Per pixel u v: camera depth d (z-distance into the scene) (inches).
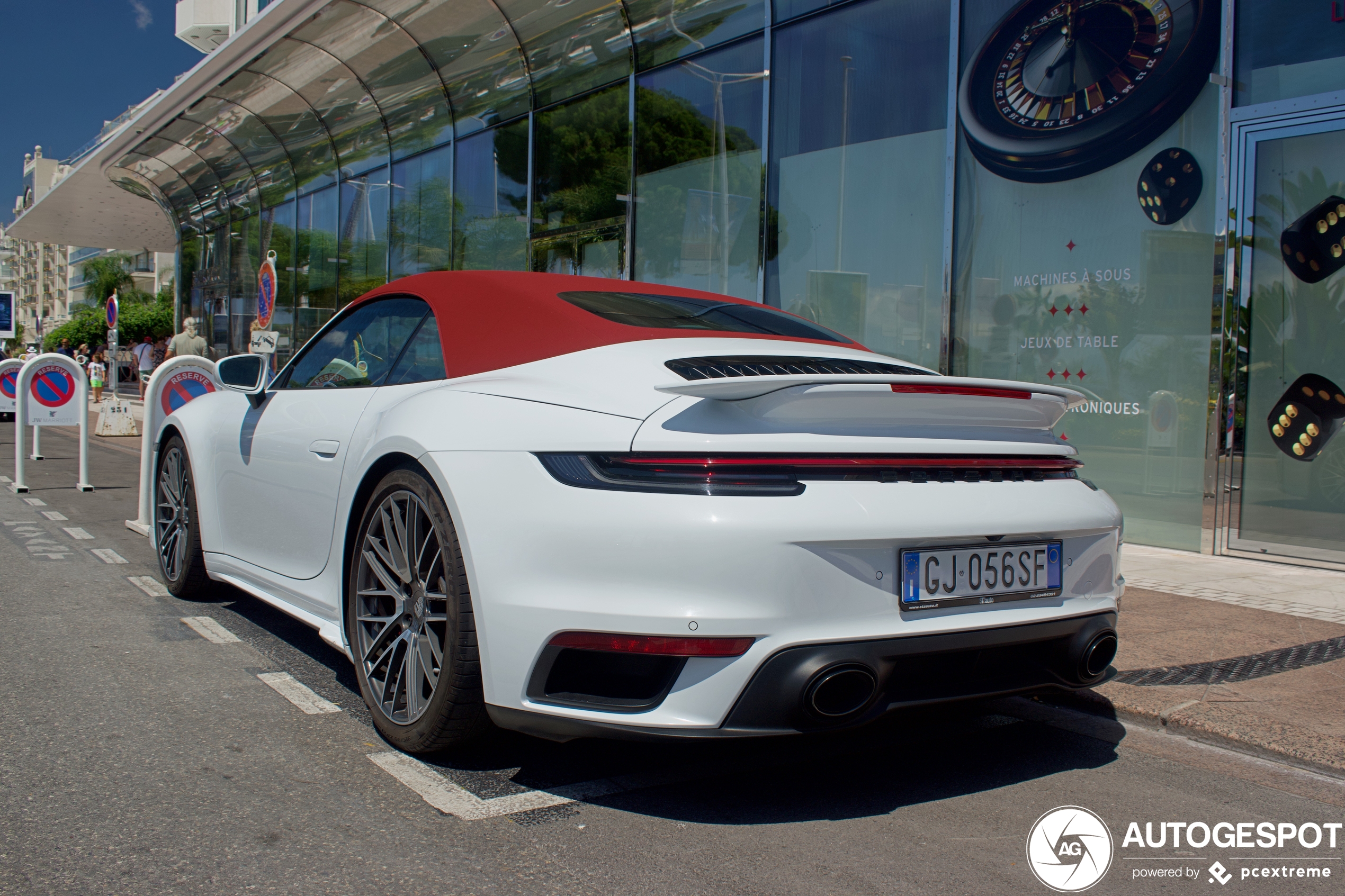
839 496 86.2
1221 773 110.8
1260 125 235.5
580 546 86.4
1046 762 112.7
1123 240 260.8
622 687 88.8
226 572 160.7
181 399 262.5
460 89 506.9
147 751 105.6
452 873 80.2
